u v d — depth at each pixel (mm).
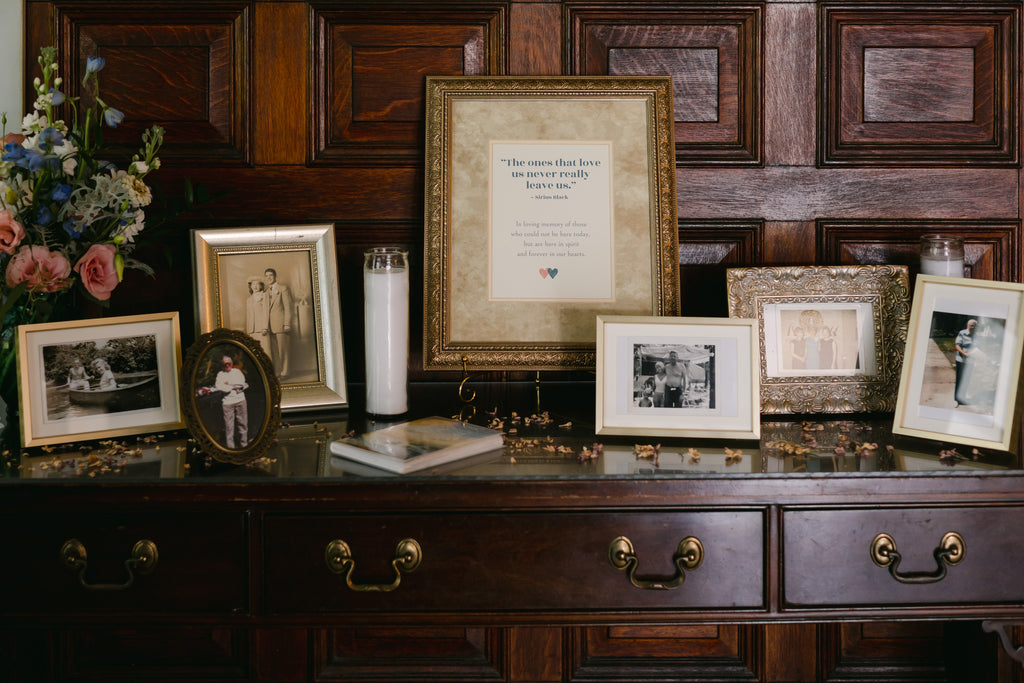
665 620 877
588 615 875
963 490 868
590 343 1164
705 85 1232
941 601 879
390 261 1076
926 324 973
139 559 855
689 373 992
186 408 892
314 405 1130
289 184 1236
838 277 1104
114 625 871
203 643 1136
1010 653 896
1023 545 876
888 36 1222
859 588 876
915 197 1240
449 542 866
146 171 1061
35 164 961
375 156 1234
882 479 865
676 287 1168
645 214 1183
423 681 1146
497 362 1164
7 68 1215
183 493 852
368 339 1090
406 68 1230
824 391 1093
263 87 1223
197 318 1109
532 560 869
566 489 860
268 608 871
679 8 1216
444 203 1180
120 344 991
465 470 873
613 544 867
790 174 1238
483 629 1152
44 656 1126
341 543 863
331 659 1144
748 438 966
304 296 1146
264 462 908
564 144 1190
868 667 1186
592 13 1219
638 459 913
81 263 997
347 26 1226
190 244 1134
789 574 873
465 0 1216
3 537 858
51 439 950
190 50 1216
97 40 1210
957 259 1098
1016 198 1239
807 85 1228
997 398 936
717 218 1243
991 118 1232
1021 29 1215
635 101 1200
